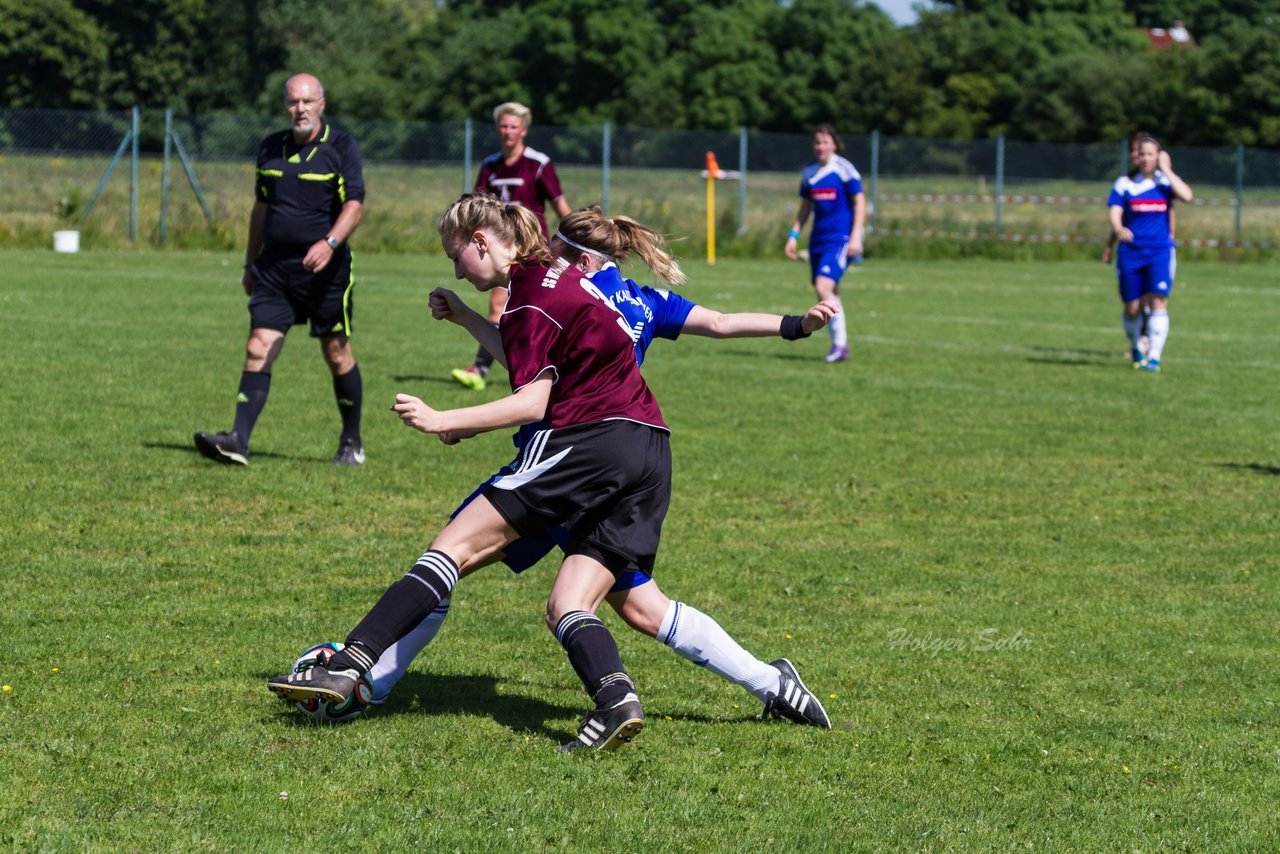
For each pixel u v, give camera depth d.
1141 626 9.45
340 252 13.40
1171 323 32.00
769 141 59.22
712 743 7.00
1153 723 7.57
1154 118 89.31
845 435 16.33
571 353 6.77
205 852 5.49
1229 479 14.43
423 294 32.62
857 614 9.53
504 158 19.05
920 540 11.67
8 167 49.62
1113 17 111.38
